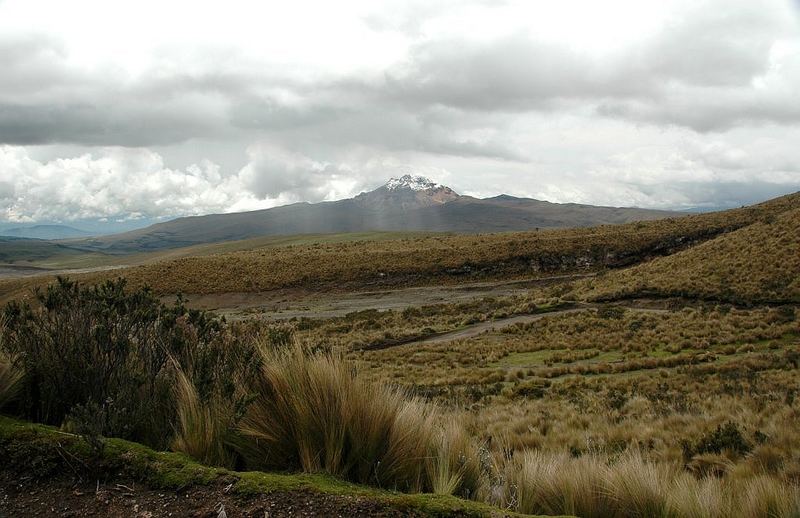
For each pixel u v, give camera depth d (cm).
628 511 373
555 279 6481
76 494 287
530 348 2594
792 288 2853
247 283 6981
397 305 5591
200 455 351
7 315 452
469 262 7188
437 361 2539
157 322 486
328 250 9369
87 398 416
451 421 486
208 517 265
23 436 330
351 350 3133
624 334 2603
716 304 3036
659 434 900
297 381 388
